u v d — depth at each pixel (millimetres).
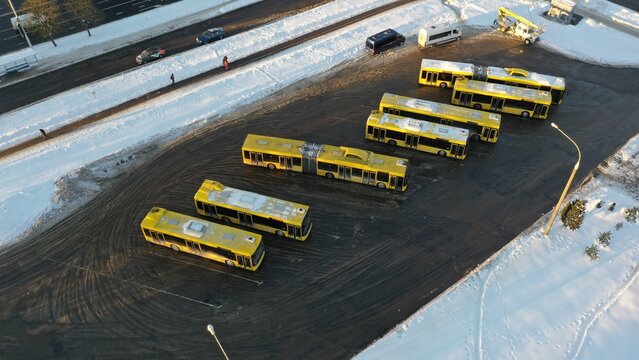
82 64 66938
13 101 60438
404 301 38281
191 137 54156
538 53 67438
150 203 46562
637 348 35344
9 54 65938
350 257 41562
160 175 49562
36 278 40344
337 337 36000
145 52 66688
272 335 36156
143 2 81188
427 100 59125
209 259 41406
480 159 51094
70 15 77500
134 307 38062
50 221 45125
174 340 35875
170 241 41156
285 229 42125
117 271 40656
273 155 48281
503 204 46156
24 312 37906
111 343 35812
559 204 40438
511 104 56000
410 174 49281
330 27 73688
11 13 78438
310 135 54031
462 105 58031
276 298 38594
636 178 48906
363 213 45344
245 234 40094
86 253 42219
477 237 43156
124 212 45750
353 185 48156
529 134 54344
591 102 58750
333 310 37750
